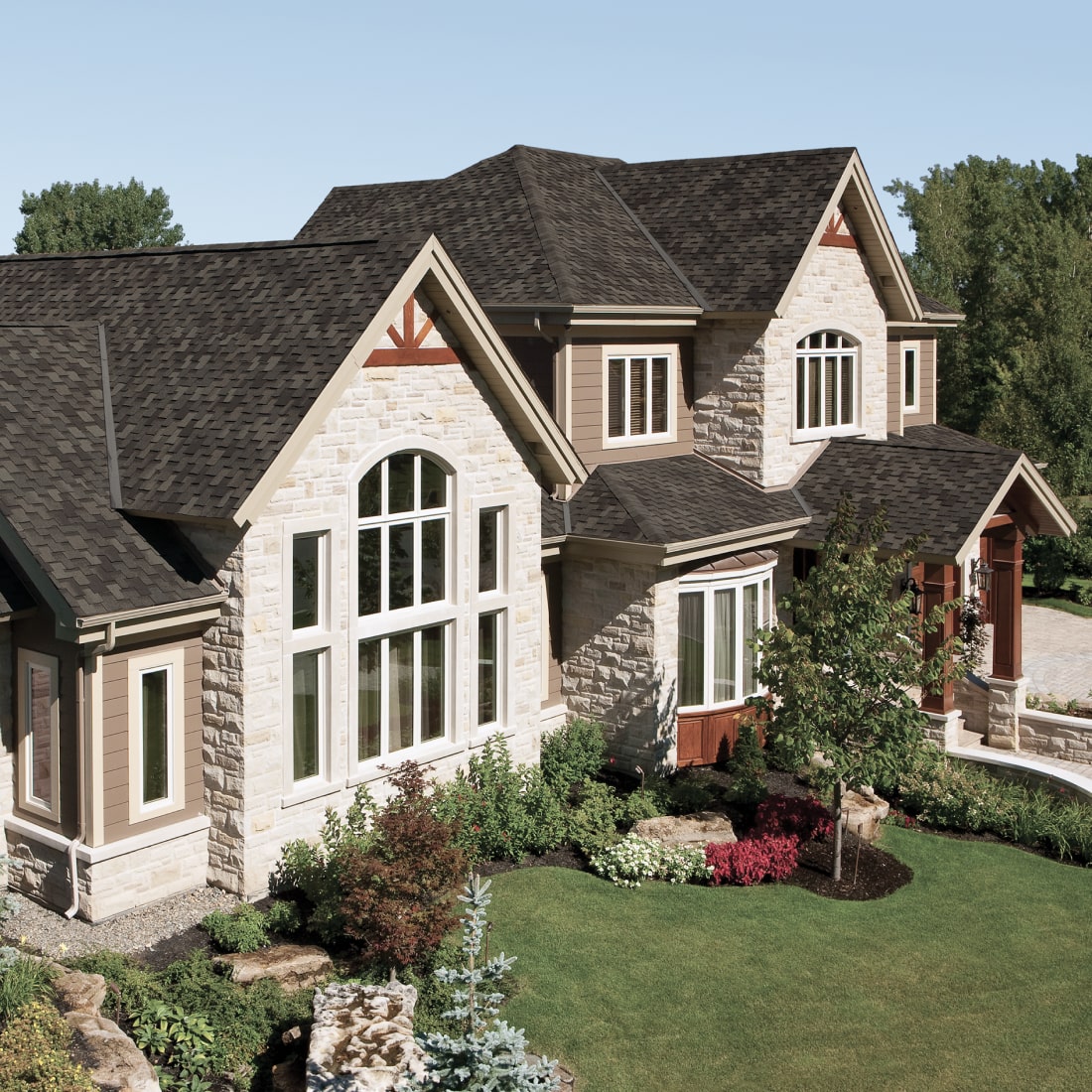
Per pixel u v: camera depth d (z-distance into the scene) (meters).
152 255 21.17
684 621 22.20
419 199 27.50
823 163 25.64
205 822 16.56
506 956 15.09
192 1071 12.45
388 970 14.17
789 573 25.23
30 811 16.27
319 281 17.95
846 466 25.39
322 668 17.17
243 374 17.08
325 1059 11.81
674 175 27.48
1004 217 55.91
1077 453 41.78
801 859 18.48
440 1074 10.14
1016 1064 13.39
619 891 17.20
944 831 20.44
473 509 19.08
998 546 24.56
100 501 16.19
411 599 18.55
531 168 26.58
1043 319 48.75
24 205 57.50
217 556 16.03
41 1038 11.05
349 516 17.12
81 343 18.91
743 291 24.00
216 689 16.30
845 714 17.34
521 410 19.28
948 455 24.73
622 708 21.92
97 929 15.38
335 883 15.57
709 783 21.16
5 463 15.91
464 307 17.92
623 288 23.06
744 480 24.66
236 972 13.97
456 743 19.28
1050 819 20.00
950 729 23.09
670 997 14.45
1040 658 32.16
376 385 17.28
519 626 20.23
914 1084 12.98
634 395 24.03
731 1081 12.92
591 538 21.38
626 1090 12.69
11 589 15.52
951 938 16.28
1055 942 16.30
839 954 15.67
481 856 17.98
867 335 27.11
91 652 15.10
